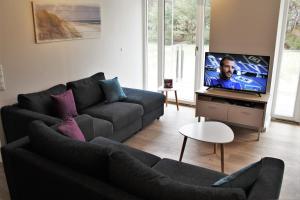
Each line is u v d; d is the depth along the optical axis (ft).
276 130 13.53
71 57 12.84
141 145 11.91
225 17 13.32
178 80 17.53
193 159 10.77
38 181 6.20
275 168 5.99
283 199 8.37
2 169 9.80
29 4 10.59
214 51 14.05
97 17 13.80
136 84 18.02
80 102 11.91
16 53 10.44
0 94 10.21
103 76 13.97
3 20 9.82
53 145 6.12
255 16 12.65
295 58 13.85
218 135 9.48
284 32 13.64
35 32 10.96
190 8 15.85
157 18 17.08
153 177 5.00
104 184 5.32
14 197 7.19
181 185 4.79
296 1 13.14
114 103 12.89
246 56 12.55
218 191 4.54
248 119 12.60
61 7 11.84
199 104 13.71
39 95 10.71
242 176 5.37
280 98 14.75
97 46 14.23
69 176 5.56
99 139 9.23
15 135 10.16
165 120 14.83
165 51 17.56
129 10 16.16
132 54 17.11
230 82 13.33
